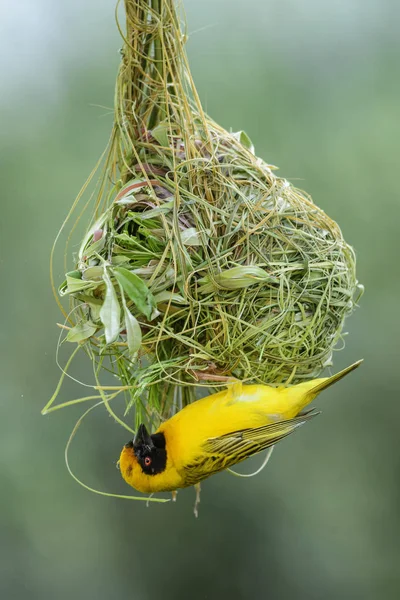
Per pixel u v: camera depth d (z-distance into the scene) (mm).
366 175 10883
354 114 10984
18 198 10922
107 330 5781
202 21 11055
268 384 6512
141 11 6398
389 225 10906
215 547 11812
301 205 6555
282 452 11828
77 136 11023
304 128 10922
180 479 6453
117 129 6562
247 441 6234
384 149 10875
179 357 6309
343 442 11625
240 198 6289
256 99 10953
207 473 6379
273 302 6273
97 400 11281
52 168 10938
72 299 6500
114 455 11438
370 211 10875
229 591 11656
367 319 11258
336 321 6691
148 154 6477
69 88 11133
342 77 11094
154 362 6586
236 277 6047
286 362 6457
